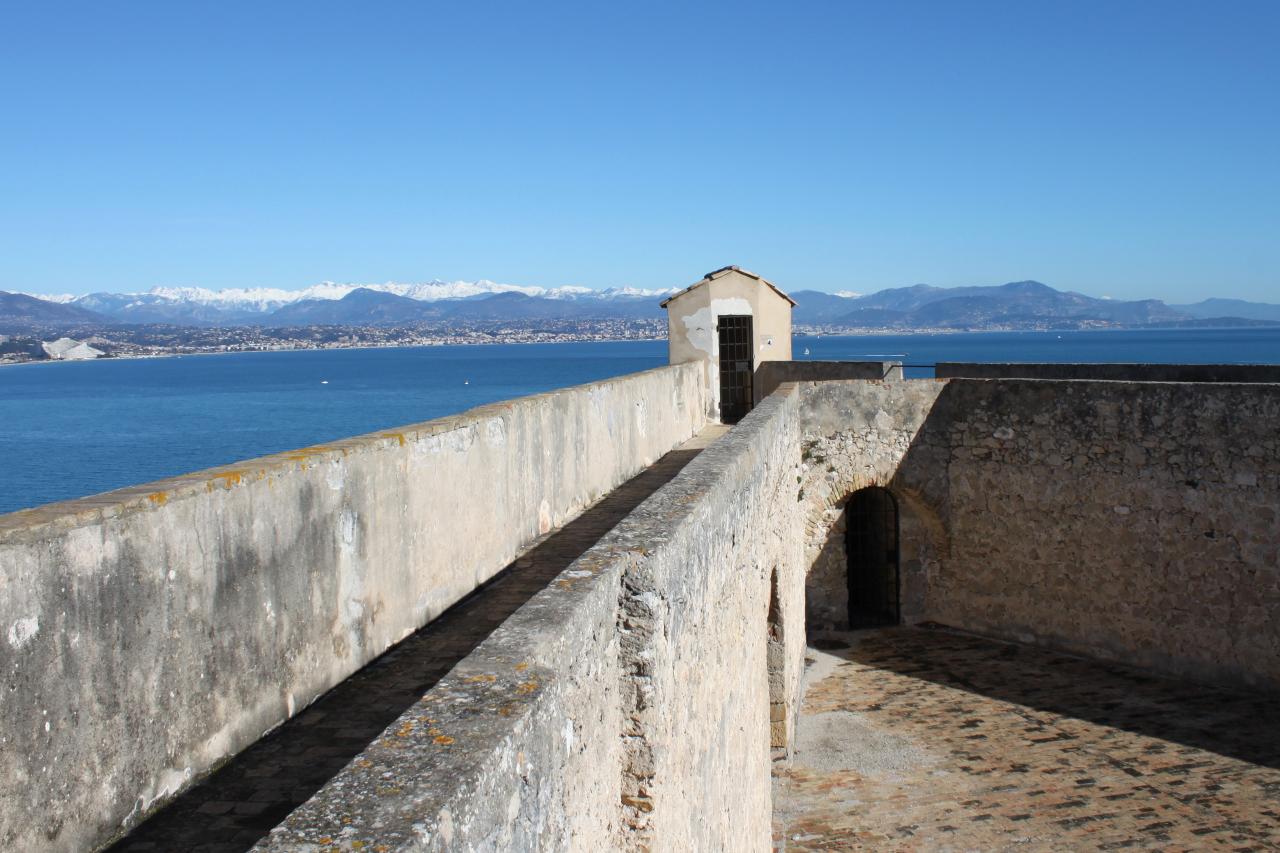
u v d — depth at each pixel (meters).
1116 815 10.73
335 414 86.88
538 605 3.74
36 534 4.22
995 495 15.88
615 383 14.03
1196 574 13.84
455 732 2.72
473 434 8.89
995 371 18.61
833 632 16.58
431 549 8.03
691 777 5.32
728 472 7.00
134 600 4.79
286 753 5.59
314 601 6.34
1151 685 13.97
